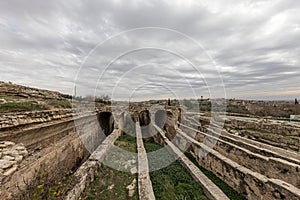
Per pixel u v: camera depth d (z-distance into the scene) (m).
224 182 8.93
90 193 7.18
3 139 6.37
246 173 7.47
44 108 11.66
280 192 5.96
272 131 16.41
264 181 6.60
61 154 10.30
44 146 8.93
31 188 5.70
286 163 7.33
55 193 5.73
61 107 14.42
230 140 12.20
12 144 6.60
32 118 8.06
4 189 5.04
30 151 7.80
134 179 8.63
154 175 9.95
